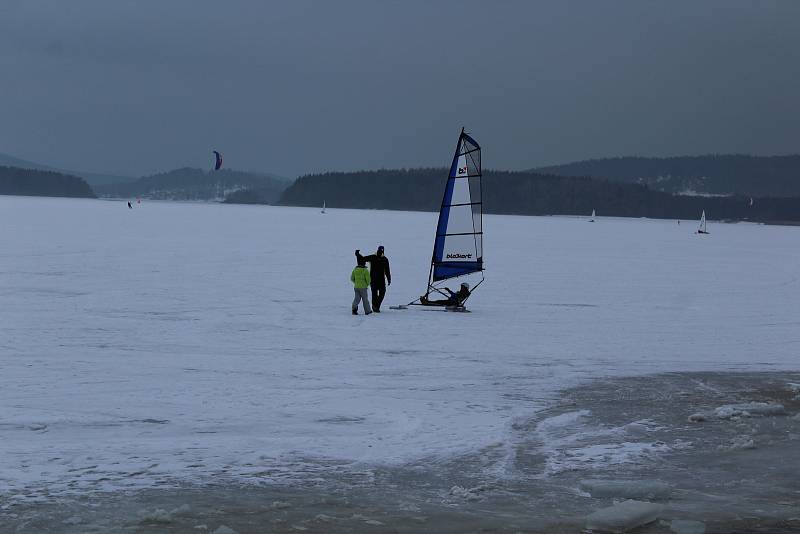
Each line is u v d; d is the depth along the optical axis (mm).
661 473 8344
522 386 13492
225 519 6574
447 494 7523
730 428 10469
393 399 12234
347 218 122375
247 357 16000
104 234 59938
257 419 10742
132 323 20297
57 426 10188
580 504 7215
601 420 10969
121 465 8344
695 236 94438
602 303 26938
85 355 15812
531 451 9250
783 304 27141
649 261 47375
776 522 6688
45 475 7914
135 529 6262
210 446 9227
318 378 13938
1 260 37062
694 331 20875
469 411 11453
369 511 6902
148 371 14266
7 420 10430
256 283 30547
